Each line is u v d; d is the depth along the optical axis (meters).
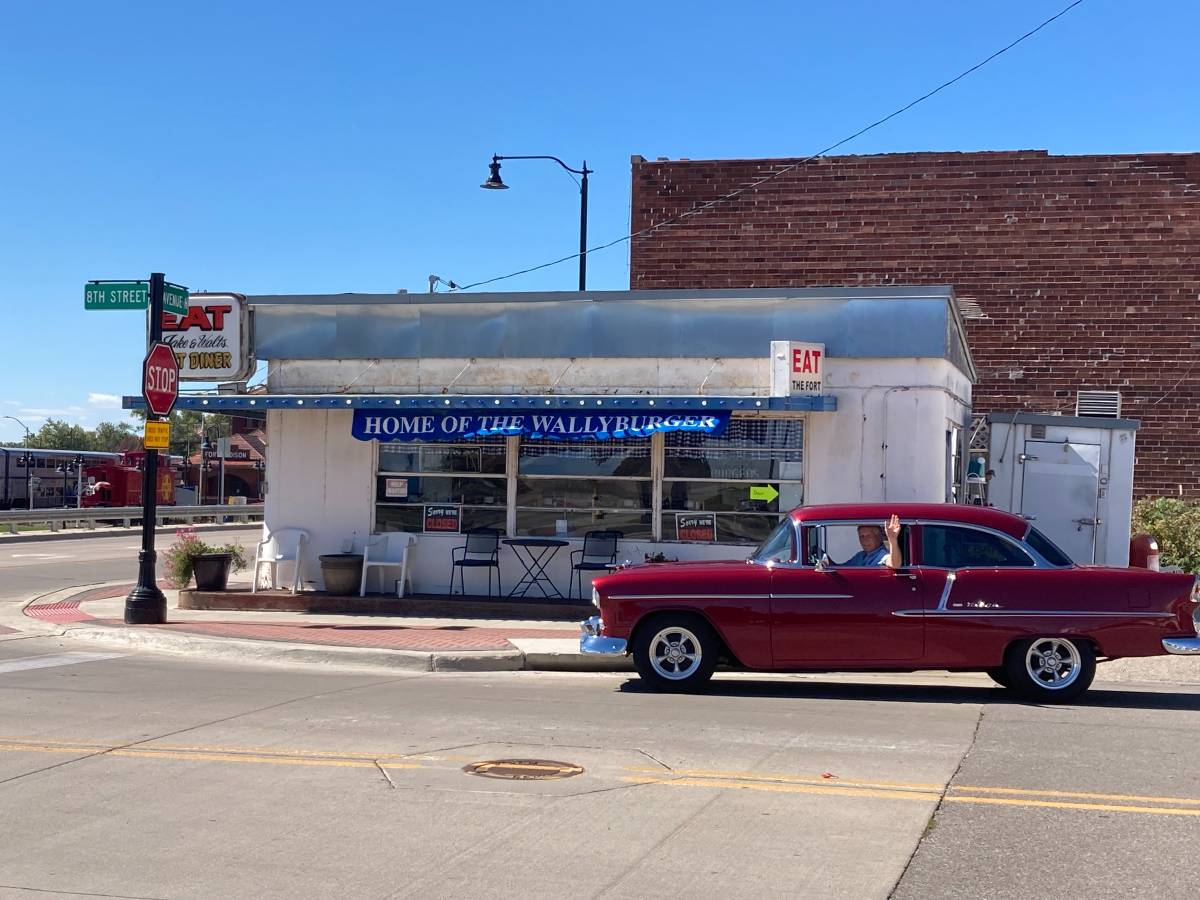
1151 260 22.64
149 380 15.25
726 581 10.98
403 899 5.39
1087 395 22.50
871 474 15.94
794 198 24.19
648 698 10.75
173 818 6.68
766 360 16.20
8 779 7.52
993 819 6.68
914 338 15.77
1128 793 7.27
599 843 6.20
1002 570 10.73
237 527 44.31
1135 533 18.48
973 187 23.42
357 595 16.89
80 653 13.59
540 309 16.81
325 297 17.30
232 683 11.40
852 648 10.76
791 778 7.56
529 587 16.89
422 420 16.44
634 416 15.86
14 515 34.44
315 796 7.11
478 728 9.13
